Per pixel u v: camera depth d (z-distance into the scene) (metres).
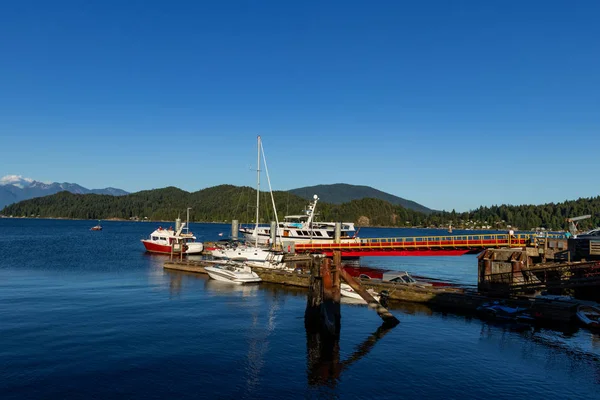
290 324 36.09
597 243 44.81
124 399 21.31
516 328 34.81
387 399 22.00
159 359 26.88
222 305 42.91
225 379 24.11
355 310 40.78
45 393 21.64
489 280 44.03
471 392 23.06
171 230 103.88
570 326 35.31
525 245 51.94
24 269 66.38
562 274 44.84
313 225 95.12
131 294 47.59
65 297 44.84
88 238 151.12
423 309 41.44
